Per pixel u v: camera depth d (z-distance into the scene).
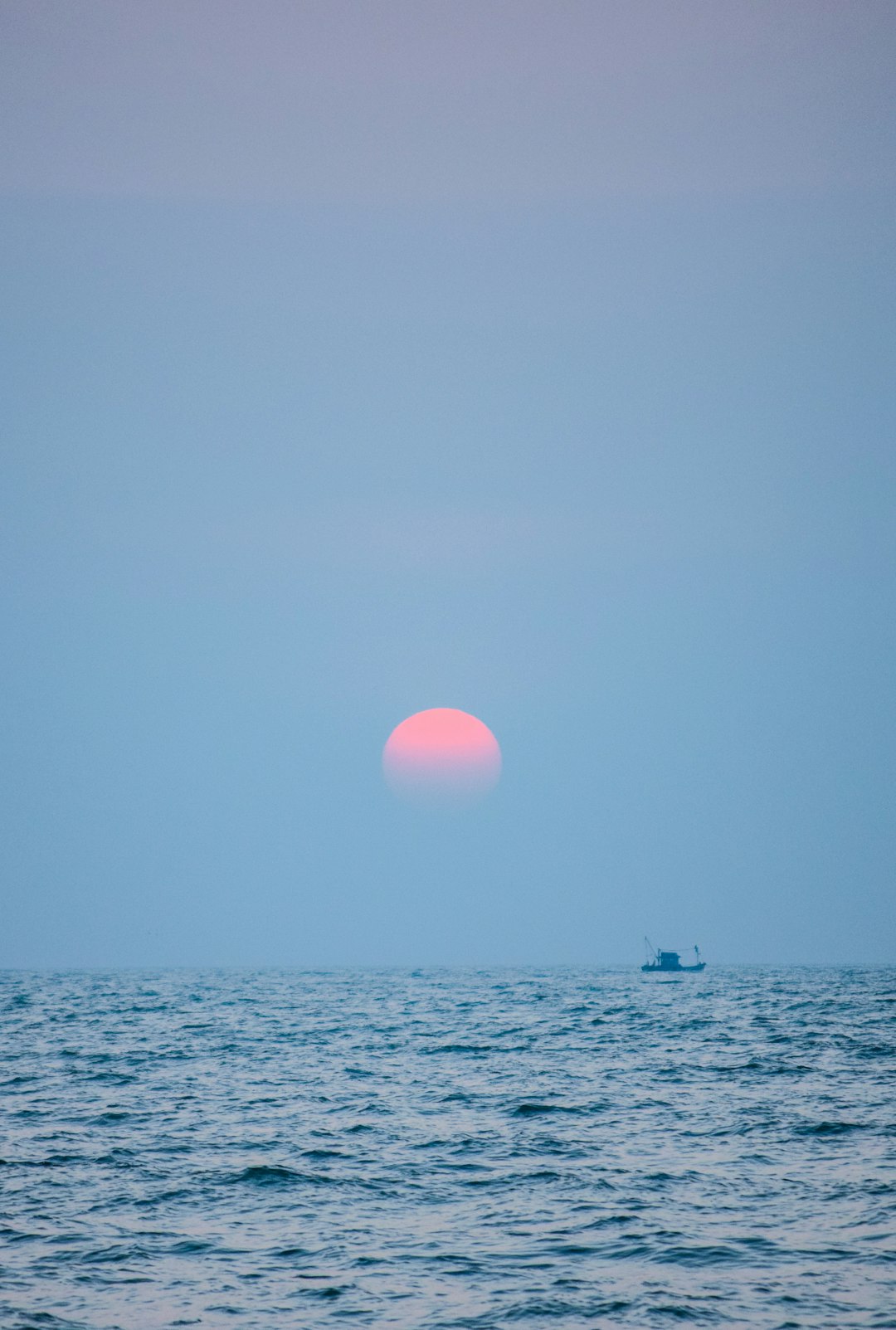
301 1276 83.31
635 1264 85.31
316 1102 164.88
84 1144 131.38
